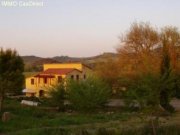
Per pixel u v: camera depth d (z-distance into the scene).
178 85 45.97
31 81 67.50
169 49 57.09
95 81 43.53
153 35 60.09
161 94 40.53
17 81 36.50
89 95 41.78
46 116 34.75
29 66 98.56
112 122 31.80
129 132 17.47
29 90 66.81
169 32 60.69
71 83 43.59
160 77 38.31
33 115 34.56
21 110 36.00
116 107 46.56
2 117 30.50
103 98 42.94
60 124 30.72
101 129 17.45
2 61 35.91
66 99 43.75
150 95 29.38
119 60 61.19
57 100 43.81
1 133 26.31
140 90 31.78
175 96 48.34
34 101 49.84
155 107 28.39
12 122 29.88
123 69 59.69
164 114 37.09
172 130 18.08
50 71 67.50
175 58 58.41
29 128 28.42
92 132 19.38
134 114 37.31
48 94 47.06
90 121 32.84
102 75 60.06
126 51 61.19
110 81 59.66
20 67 37.06
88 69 70.75
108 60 62.28
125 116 36.16
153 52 59.53
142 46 60.41
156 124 18.06
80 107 41.97
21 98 53.19
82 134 18.84
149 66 46.84
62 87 44.31
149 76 36.31
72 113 40.00
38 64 104.12
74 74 65.94
